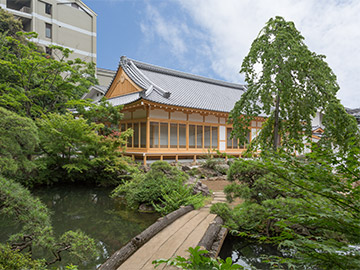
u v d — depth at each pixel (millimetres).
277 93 6234
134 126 17922
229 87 28766
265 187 5855
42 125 13141
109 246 6305
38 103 18906
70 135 13594
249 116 6570
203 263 1842
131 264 4121
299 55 5785
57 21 34688
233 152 20438
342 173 1761
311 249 1845
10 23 21594
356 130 4922
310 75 6008
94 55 39344
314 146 1802
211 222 6383
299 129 6113
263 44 6199
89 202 10938
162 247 4836
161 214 8492
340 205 1783
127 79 20359
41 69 16109
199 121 19078
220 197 10070
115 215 8891
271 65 5867
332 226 1842
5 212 4203
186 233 5648
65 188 13695
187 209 7754
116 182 14359
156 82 20938
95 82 28297
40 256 5492
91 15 38781
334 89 6051
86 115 17625
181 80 24422
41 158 13664
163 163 10789
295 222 2086
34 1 32156
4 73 16828
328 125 5164
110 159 14281
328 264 1703
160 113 17062
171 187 9523
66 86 17219
